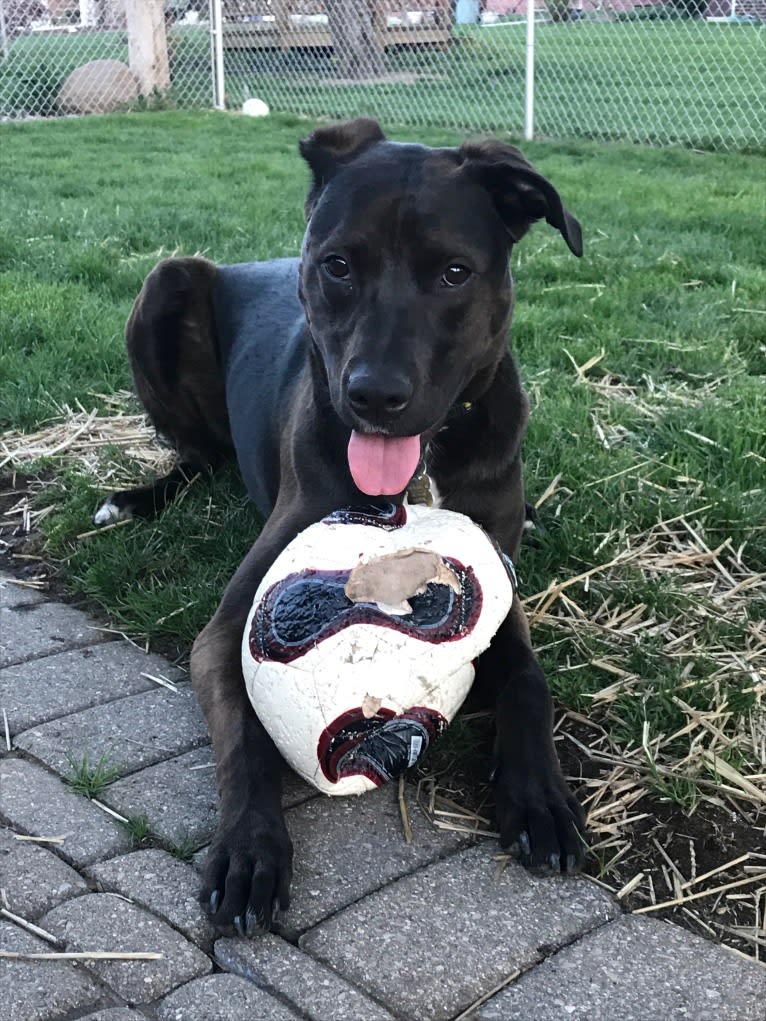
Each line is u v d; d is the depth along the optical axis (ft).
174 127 16.83
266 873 2.91
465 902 2.99
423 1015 2.68
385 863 3.11
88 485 5.13
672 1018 2.69
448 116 16.98
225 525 4.80
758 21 21.25
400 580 3.22
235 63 20.31
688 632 4.15
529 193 3.69
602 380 6.17
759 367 6.50
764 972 2.83
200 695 3.42
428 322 3.51
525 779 3.24
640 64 20.08
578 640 4.04
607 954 2.85
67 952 2.81
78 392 6.05
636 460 5.29
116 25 20.62
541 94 17.70
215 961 2.83
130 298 7.63
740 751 3.56
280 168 12.67
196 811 3.28
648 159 13.76
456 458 3.85
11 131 16.22
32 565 4.66
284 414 4.32
